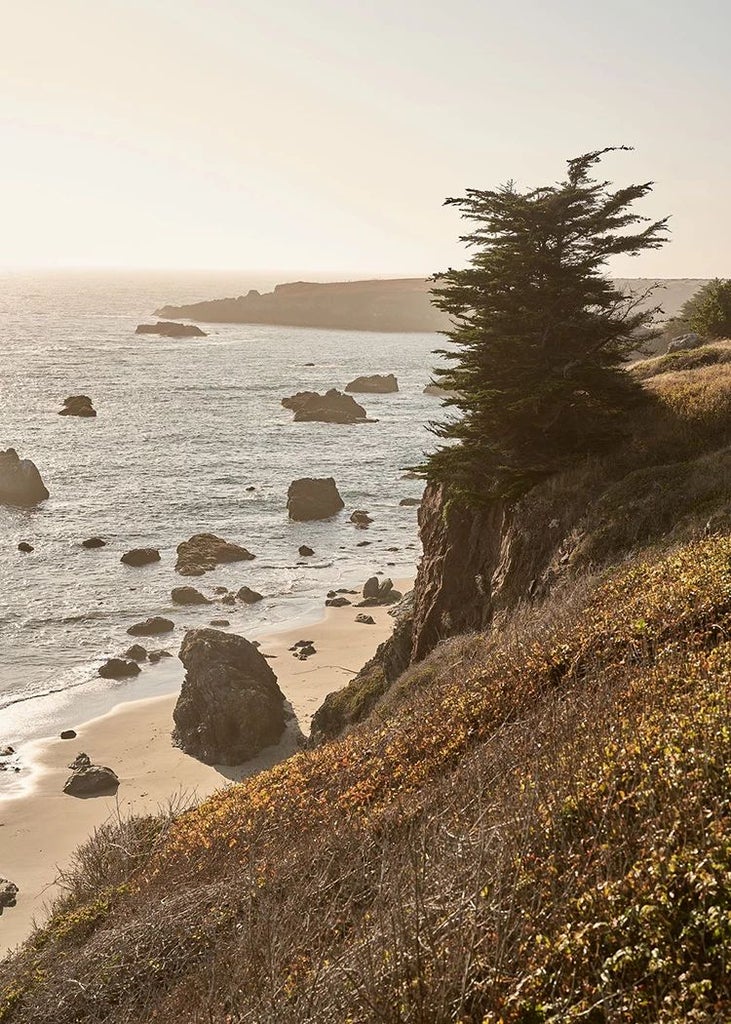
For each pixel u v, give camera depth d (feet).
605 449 108.37
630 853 30.37
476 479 112.78
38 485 281.13
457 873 32.55
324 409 452.76
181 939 44.57
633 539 86.22
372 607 197.06
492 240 110.22
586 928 26.99
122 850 72.28
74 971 47.34
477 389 110.01
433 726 62.39
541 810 34.86
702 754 32.89
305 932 36.24
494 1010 26.30
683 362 150.00
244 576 219.41
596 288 108.78
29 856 105.19
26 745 135.64
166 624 183.52
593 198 106.93
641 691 46.19
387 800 52.37
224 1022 32.35
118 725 142.51
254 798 67.56
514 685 61.16
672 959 25.26
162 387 547.49
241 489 306.76
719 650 47.11
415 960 28.19
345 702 128.57
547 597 88.28
